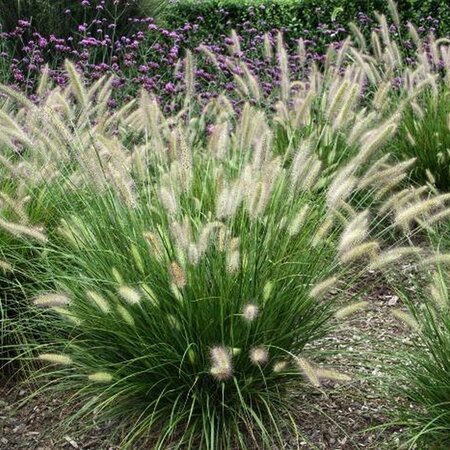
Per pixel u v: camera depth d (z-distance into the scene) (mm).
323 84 2836
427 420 1521
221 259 1582
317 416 1642
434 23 4254
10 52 3832
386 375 1698
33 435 1682
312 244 1628
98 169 1724
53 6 3926
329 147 2492
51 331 1874
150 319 1628
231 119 2824
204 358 1593
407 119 2699
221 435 1604
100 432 1660
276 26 4434
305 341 1675
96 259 1708
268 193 1559
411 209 1598
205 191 1852
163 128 2061
